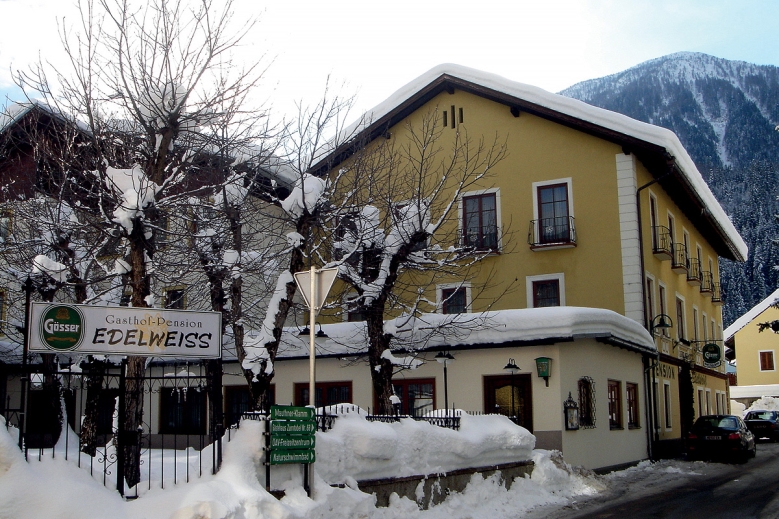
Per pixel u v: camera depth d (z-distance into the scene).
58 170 14.12
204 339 9.90
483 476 14.19
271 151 14.58
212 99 12.75
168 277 14.23
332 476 10.73
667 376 27.27
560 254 24.34
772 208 104.38
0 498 8.12
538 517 13.09
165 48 12.30
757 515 13.08
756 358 58.38
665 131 23.45
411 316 16.88
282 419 9.89
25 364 9.02
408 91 25.84
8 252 14.76
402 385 19.58
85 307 9.24
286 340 20.80
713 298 37.56
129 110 12.29
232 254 14.26
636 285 23.34
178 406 21.86
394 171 21.06
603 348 20.58
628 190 23.92
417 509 11.91
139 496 9.16
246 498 8.98
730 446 23.50
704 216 32.97
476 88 25.25
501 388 18.41
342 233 16.70
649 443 23.73
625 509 13.93
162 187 11.60
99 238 14.23
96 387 13.40
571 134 24.80
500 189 25.22
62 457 9.10
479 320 18.47
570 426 17.80
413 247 16.67
